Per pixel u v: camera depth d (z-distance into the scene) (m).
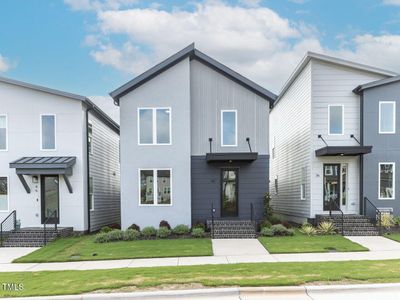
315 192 16.20
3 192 15.52
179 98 15.74
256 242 12.52
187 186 15.60
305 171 17.12
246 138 16.05
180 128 15.72
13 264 10.29
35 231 14.45
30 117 15.70
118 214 22.66
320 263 8.89
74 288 7.04
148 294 6.61
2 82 15.72
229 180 16.06
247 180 15.97
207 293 6.64
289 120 20.45
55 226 14.59
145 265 9.35
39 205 15.41
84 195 15.80
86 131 16.30
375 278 7.35
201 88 16.16
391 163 15.95
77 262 10.27
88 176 16.38
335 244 11.84
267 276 7.53
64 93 15.54
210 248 11.51
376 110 16.02
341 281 7.17
